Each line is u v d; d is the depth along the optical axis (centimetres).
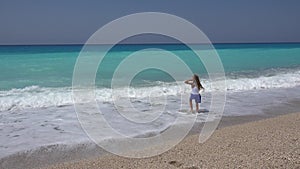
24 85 1443
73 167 559
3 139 726
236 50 5103
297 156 543
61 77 1747
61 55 3562
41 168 570
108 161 583
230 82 1570
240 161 530
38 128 812
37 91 1267
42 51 4603
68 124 848
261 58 3456
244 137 694
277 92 1409
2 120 885
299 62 2947
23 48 5884
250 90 1447
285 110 1069
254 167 496
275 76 1848
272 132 730
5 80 1608
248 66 2527
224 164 521
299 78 1788
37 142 710
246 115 982
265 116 978
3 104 1055
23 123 858
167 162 557
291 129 761
